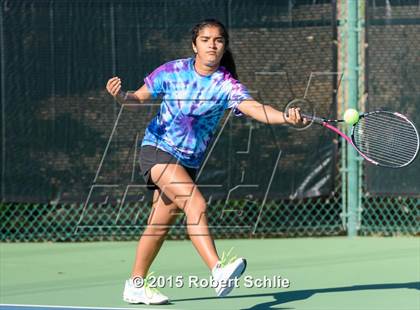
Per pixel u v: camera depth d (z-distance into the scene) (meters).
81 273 14.95
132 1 17.30
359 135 13.41
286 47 17.45
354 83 17.83
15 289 13.61
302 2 17.45
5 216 17.94
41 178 17.45
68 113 17.38
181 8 17.33
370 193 17.81
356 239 17.95
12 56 17.34
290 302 12.38
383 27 17.55
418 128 17.48
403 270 14.83
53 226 17.97
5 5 17.27
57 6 17.30
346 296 12.77
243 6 17.38
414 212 18.19
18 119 17.36
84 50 17.33
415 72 17.50
